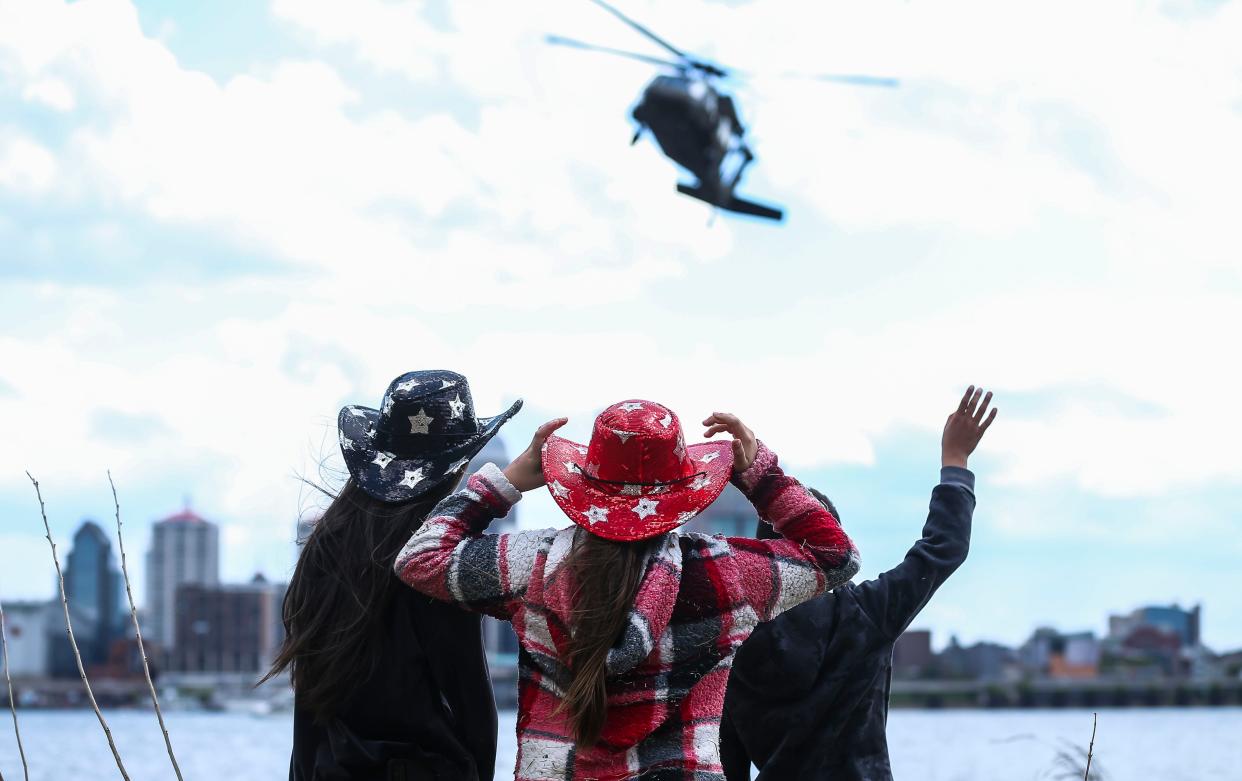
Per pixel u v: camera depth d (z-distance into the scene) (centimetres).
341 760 347
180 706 15712
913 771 5038
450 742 350
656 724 296
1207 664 16812
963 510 379
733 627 302
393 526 350
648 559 300
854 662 372
